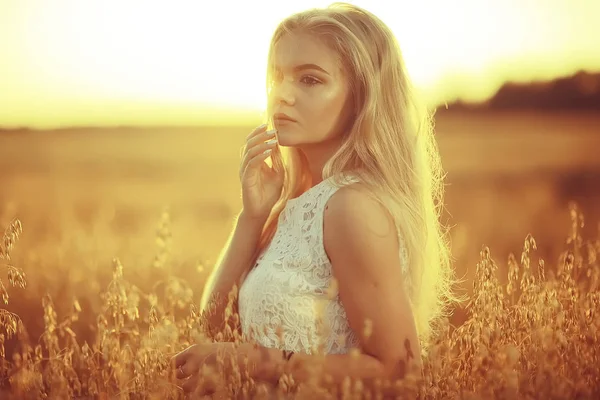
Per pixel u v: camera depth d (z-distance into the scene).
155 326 2.75
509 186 22.33
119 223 14.88
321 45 2.96
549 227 11.75
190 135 75.44
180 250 9.26
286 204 3.02
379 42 3.01
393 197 2.86
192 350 2.74
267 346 2.84
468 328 2.90
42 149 56.47
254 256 3.29
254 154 3.21
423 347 3.09
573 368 2.71
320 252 2.81
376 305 2.65
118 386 2.64
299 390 2.34
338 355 2.68
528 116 72.06
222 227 13.72
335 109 2.97
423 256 2.95
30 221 12.98
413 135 3.07
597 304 2.90
